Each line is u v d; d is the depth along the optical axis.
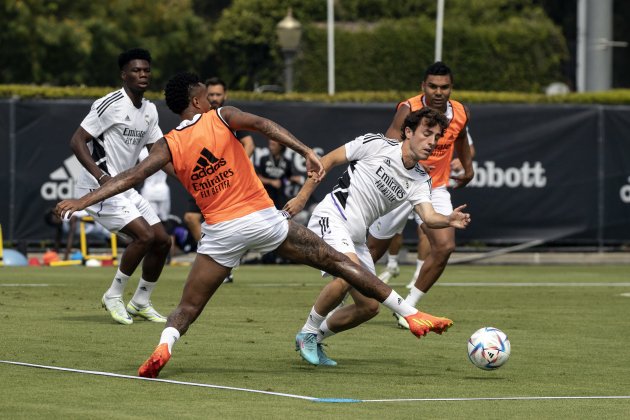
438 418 22.69
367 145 30.58
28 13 160.62
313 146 72.06
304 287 54.97
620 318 42.53
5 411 22.72
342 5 169.50
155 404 23.73
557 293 53.38
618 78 182.75
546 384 27.38
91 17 170.25
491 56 146.62
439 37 111.50
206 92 35.56
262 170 66.00
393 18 163.88
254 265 72.31
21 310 42.34
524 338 36.41
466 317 42.47
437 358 31.58
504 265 74.62
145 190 68.06
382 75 142.88
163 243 39.09
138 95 39.91
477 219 73.69
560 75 151.62
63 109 70.94
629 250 75.00
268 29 165.62
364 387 26.56
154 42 173.88
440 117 29.88
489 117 73.31
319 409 23.42
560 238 73.94
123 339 34.38
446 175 41.84
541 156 73.69
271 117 71.88
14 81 164.88
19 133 70.56
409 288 55.09
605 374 29.06
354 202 30.75
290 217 29.72
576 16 186.38
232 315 41.94
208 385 26.25
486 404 24.44
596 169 73.94
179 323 27.50
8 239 70.88
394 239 57.09
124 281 38.75
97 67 170.25
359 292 29.03
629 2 184.00
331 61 121.38
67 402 23.81
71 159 71.06
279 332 36.72
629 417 23.12
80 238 72.94
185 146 27.11
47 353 31.00
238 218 27.38
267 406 23.67
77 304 44.97
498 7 169.25
